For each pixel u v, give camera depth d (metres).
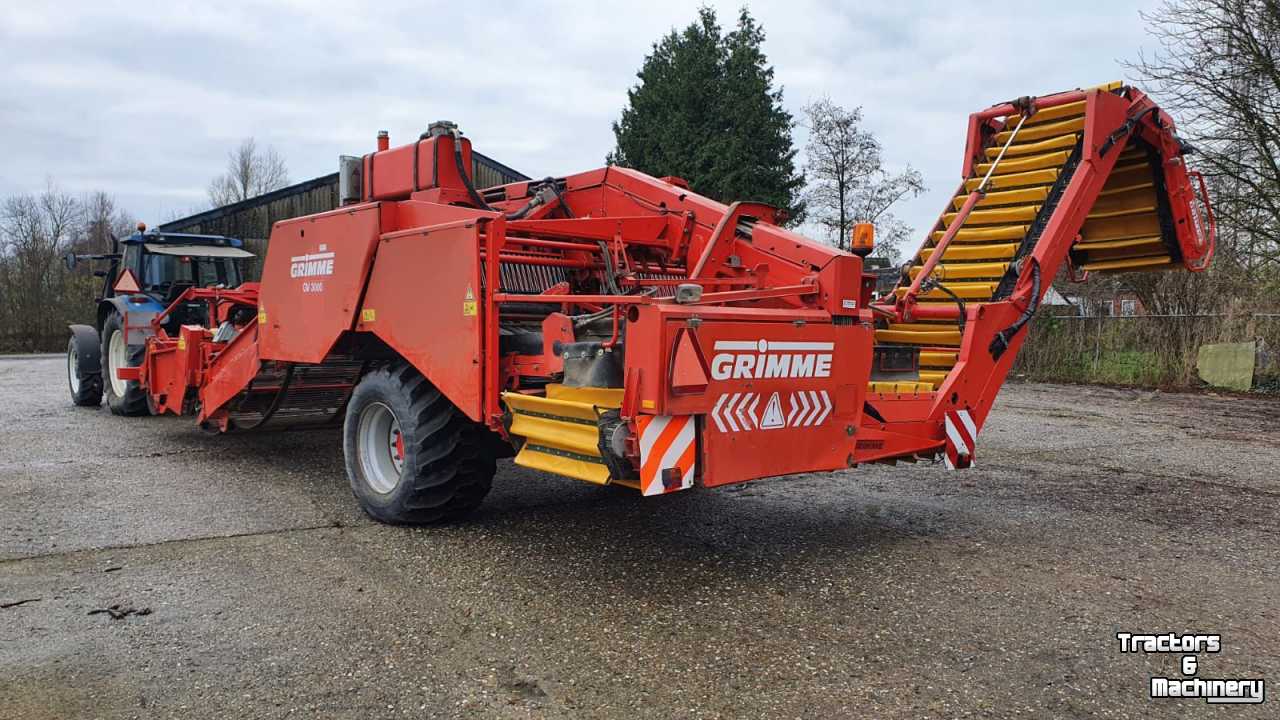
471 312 4.23
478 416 4.21
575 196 5.94
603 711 2.71
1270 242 13.39
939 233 6.25
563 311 4.89
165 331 8.74
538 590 3.82
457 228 4.31
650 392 3.42
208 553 4.32
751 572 4.09
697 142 25.06
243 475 6.27
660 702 2.78
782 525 4.96
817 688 2.88
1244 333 13.45
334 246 5.28
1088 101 5.66
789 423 3.94
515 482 6.11
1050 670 3.04
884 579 4.00
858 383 4.27
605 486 5.97
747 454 3.76
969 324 5.10
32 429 8.43
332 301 5.28
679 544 4.55
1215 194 13.39
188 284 9.94
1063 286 17.44
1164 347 14.32
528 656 3.12
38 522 4.88
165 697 2.78
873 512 5.31
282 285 5.80
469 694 2.82
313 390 6.27
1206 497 5.80
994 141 6.53
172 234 10.48
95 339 10.25
